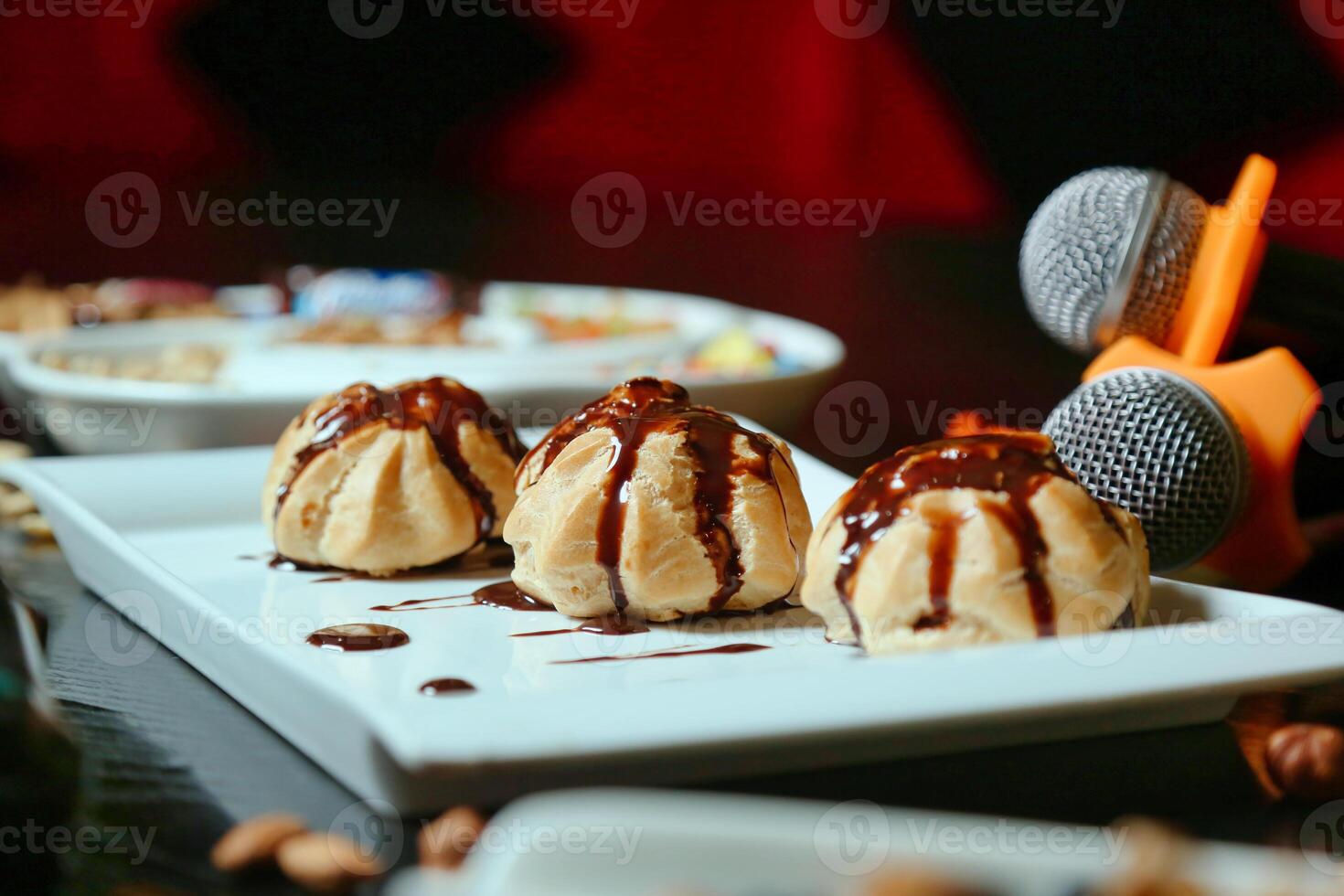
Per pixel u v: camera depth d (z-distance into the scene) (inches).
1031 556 28.1
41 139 96.8
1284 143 70.2
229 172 95.8
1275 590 31.8
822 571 29.1
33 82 95.8
